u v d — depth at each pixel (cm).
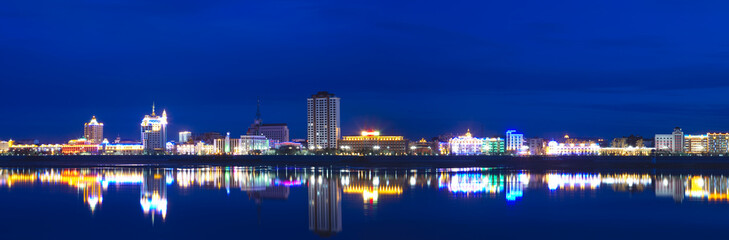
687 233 8194
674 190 14100
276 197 12488
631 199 12062
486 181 17312
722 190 14162
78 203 11450
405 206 10819
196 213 10019
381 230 8369
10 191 14138
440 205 10969
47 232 8312
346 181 17550
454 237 7906
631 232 8250
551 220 9212
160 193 13550
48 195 13062
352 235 8044
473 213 9962
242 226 8712
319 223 8931
